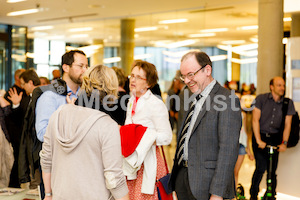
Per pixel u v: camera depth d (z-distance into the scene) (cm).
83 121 228
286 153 604
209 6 1116
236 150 266
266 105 559
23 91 629
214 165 273
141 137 325
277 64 874
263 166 562
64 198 230
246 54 1203
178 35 1175
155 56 1216
